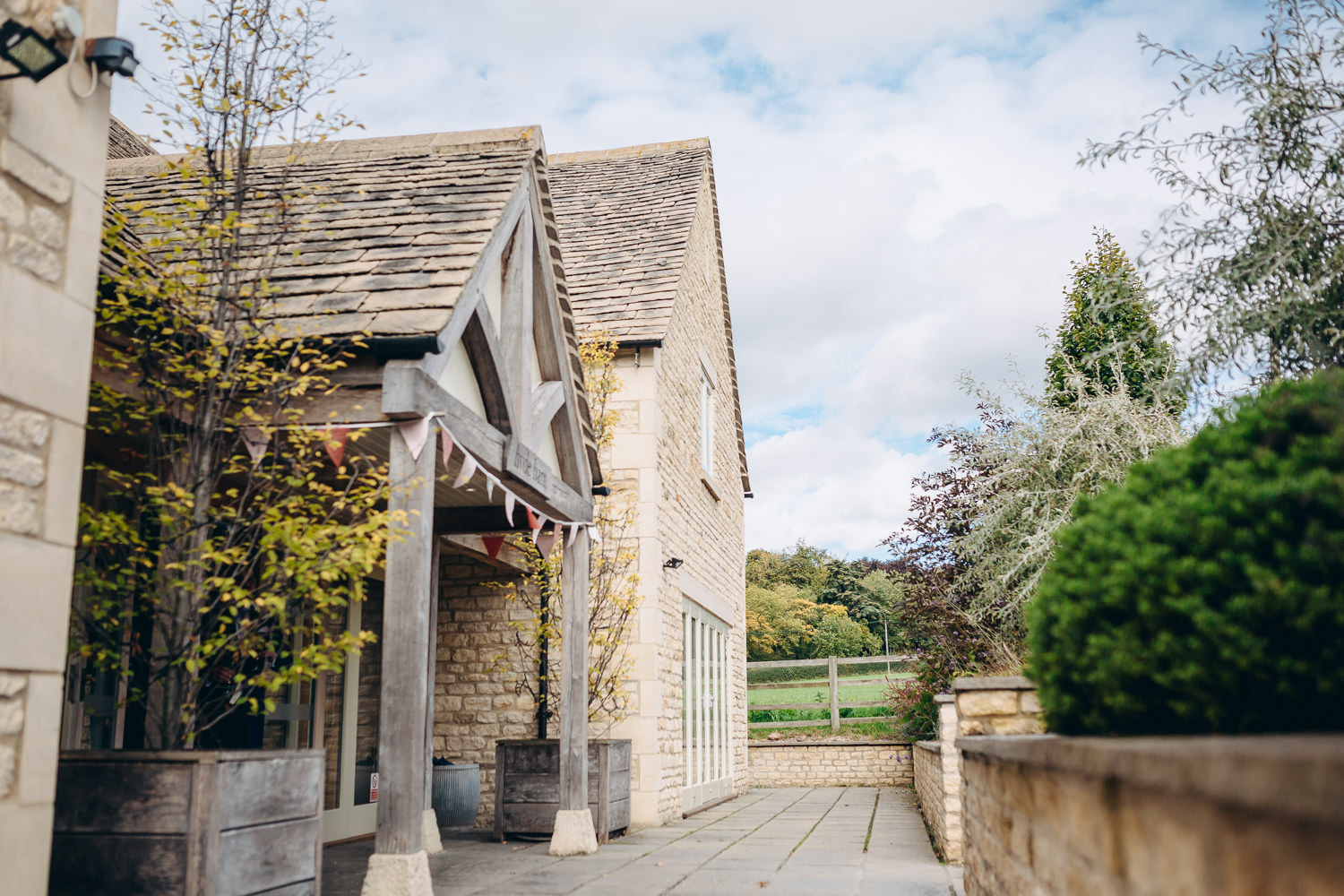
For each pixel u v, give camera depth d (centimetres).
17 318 347
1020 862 364
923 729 1720
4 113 345
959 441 1325
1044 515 994
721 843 896
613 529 1086
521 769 902
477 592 1111
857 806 1366
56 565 359
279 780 443
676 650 1190
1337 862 109
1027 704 586
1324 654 202
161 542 471
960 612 1187
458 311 570
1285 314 453
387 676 512
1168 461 291
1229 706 221
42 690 349
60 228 369
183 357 483
